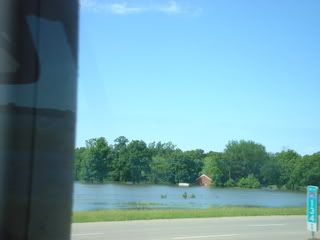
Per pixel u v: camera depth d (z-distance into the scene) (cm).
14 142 252
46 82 264
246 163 7175
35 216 253
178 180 6312
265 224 2128
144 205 3069
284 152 6806
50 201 259
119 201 2216
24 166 253
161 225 1947
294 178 6538
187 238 1559
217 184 7006
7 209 248
